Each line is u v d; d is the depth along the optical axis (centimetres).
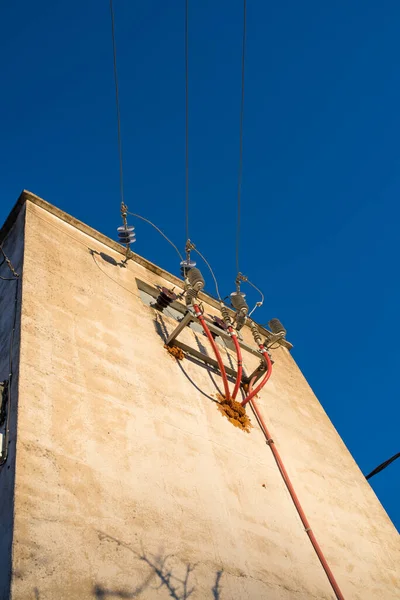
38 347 639
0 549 454
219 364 832
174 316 950
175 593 514
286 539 685
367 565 761
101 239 967
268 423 890
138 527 545
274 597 594
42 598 429
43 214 900
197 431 730
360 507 873
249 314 966
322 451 939
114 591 475
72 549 477
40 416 564
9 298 725
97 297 816
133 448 624
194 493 636
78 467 550
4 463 519
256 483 732
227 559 591
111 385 680
